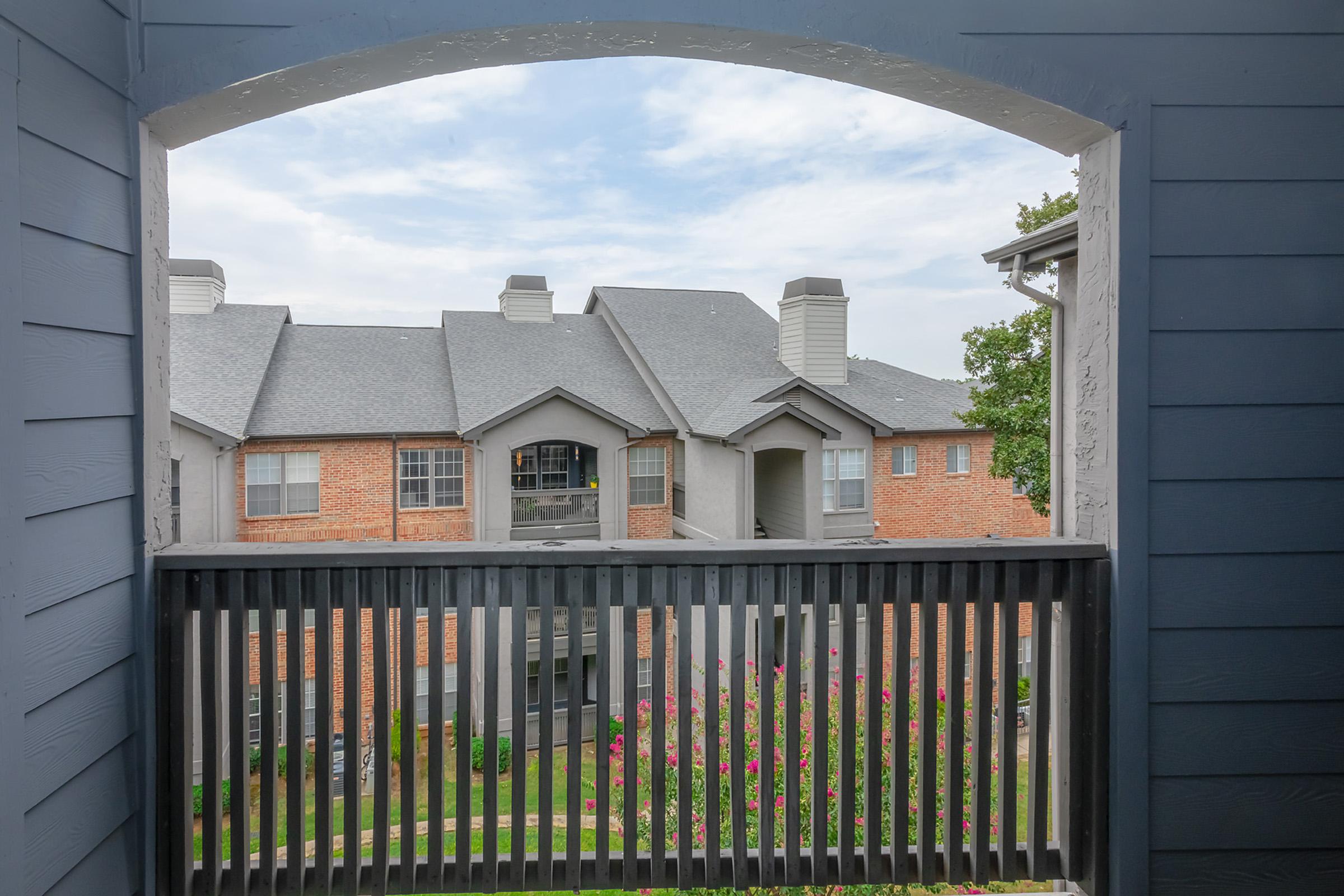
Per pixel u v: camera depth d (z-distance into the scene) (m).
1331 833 1.79
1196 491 1.75
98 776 1.48
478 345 13.00
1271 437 1.76
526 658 1.72
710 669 1.75
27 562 1.26
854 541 1.82
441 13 1.61
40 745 1.30
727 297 15.69
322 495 10.09
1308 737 1.79
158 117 1.59
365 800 6.98
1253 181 1.74
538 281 14.21
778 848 1.85
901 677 1.78
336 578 1.70
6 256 1.21
